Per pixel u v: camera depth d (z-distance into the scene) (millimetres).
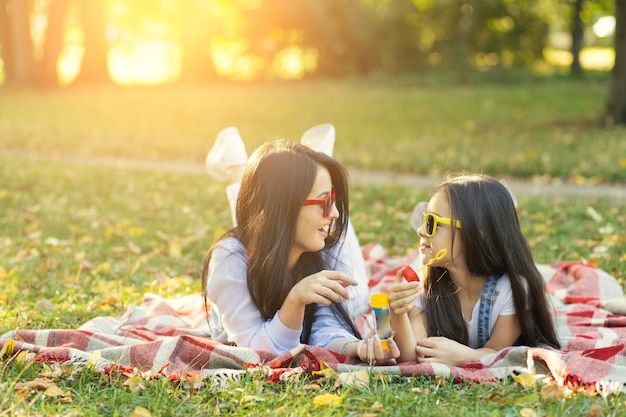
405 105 17391
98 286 4781
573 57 26875
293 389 2943
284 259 3195
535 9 30141
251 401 2846
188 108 17094
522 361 3143
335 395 2807
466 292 3396
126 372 3086
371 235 6039
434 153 10867
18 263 5371
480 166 9617
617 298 4152
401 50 27000
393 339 3260
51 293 4656
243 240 3322
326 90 21484
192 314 4152
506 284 3311
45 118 15203
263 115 16125
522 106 16656
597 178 8641
